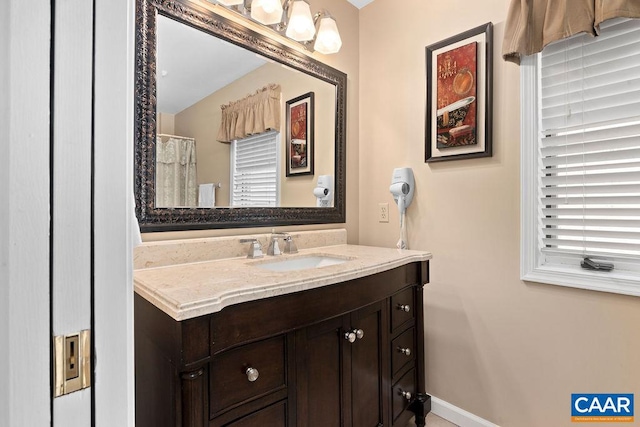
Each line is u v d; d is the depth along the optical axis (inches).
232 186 59.4
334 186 78.1
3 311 13.0
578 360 53.0
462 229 66.1
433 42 70.4
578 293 53.0
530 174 57.7
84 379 15.0
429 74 70.1
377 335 52.9
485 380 63.1
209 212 56.1
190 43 53.9
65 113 14.2
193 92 54.1
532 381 57.6
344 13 80.9
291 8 63.3
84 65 14.8
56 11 14.0
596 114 53.1
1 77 12.8
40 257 13.8
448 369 68.2
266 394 37.4
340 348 46.0
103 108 15.4
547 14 52.3
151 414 35.5
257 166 62.9
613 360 49.9
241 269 47.4
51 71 13.9
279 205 67.1
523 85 58.2
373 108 81.9
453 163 67.3
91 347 15.3
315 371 42.8
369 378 51.1
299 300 40.5
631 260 50.6
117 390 16.2
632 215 50.2
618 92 51.2
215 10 56.7
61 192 14.2
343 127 79.6
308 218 72.4
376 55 81.2
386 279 54.2
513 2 55.3
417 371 62.7
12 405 13.2
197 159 54.7
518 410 59.1
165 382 32.8
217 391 33.3
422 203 72.2
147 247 47.9
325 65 75.4
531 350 57.7
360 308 49.2
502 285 60.9
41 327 13.9
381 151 80.1
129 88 16.7
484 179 63.1
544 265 57.3
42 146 13.7
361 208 84.3
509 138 60.0
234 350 34.8
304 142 71.6
